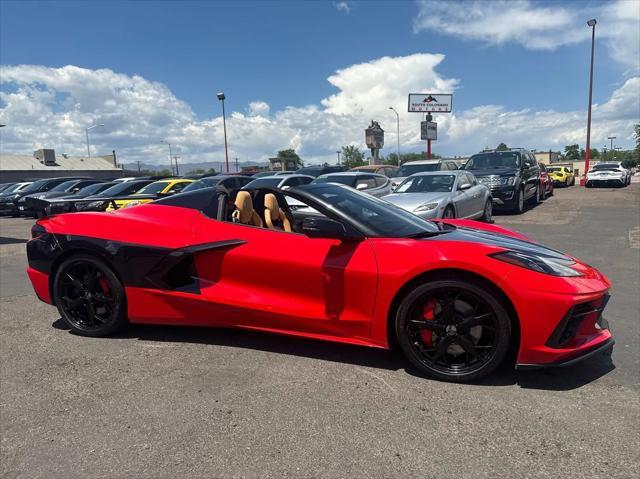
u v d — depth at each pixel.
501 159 14.09
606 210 13.01
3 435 2.50
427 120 37.53
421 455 2.24
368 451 2.28
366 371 3.14
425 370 2.99
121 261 3.65
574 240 8.21
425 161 15.23
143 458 2.27
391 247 3.06
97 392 2.94
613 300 4.57
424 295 2.92
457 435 2.39
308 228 3.13
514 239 3.44
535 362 2.77
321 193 3.63
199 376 3.12
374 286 3.03
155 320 3.74
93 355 3.53
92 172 68.00
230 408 2.71
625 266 6.05
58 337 3.92
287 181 11.73
